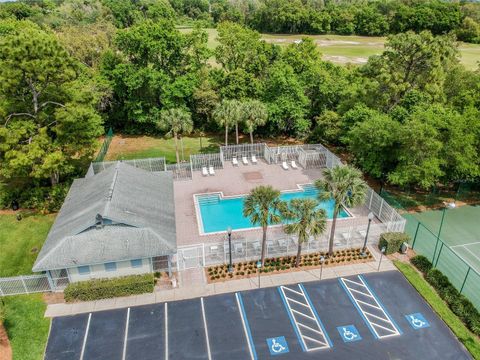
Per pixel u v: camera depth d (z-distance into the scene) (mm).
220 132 62688
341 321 26266
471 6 124438
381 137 39625
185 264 31250
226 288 29062
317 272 30797
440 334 25328
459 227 37438
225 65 63844
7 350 23953
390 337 25062
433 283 29359
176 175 47156
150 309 27156
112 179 34500
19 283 28156
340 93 54562
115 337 24938
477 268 31516
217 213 39438
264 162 51125
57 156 37750
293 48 63750
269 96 56688
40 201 40062
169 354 23766
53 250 27891
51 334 25141
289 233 28938
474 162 39719
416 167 37938
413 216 39375
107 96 58875
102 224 29125
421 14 112562
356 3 148625
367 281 29875
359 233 34594
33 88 38719
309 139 58469
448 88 54281
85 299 27828
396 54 50469
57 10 123625
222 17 138250
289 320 26281
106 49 65562
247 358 23516
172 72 61875
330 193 29828
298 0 143375
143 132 63688
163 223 31656
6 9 104438
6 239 35219
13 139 36406
